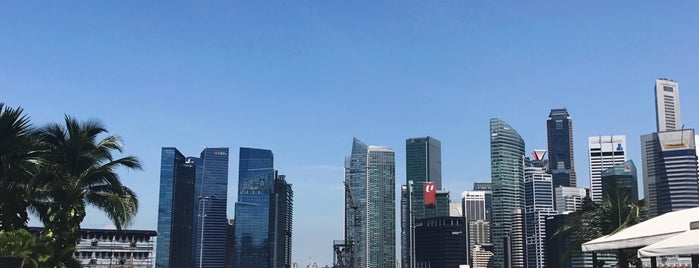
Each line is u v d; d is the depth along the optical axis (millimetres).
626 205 39656
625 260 28250
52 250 27750
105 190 34219
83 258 96688
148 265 100562
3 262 23375
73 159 32781
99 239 98875
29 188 30484
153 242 102062
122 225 34469
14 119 27109
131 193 35156
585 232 40656
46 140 32781
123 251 99625
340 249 191750
